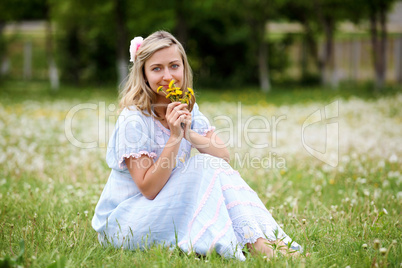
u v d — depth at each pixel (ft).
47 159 23.29
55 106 47.88
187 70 11.76
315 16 80.94
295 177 19.94
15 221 13.32
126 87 11.77
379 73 66.33
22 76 104.88
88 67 91.61
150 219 10.93
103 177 19.30
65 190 17.16
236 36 85.87
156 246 11.09
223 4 77.15
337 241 11.93
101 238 11.57
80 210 14.26
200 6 70.69
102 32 86.33
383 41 65.77
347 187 18.29
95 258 10.50
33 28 114.73
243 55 87.40
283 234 10.95
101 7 68.39
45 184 18.10
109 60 90.02
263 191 17.38
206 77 87.25
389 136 29.78
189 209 10.97
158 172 10.77
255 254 10.46
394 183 18.57
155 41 11.23
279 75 93.86
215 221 10.60
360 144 26.73
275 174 20.39
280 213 14.49
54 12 74.79
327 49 72.28
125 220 11.12
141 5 68.95
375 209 13.79
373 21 66.33
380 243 11.21
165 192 10.93
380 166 20.56
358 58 95.71
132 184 11.39
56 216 13.83
